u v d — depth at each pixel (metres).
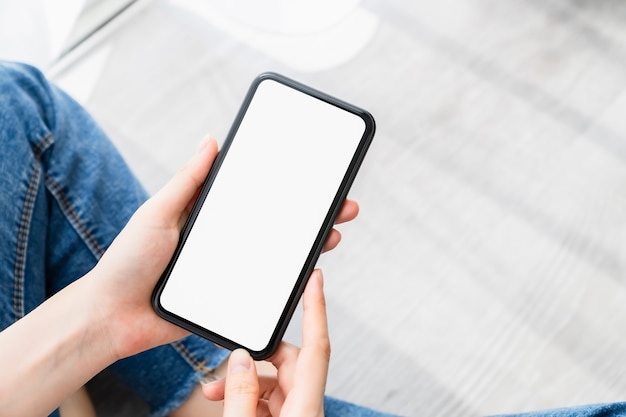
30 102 0.65
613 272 0.93
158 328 0.59
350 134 0.57
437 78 1.02
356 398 0.90
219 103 1.03
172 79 1.04
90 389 0.90
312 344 0.52
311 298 0.55
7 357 0.53
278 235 0.56
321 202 0.57
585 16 1.04
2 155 0.61
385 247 0.95
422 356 0.91
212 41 1.05
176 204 0.55
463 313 0.92
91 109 1.03
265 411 0.61
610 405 0.62
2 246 0.60
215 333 0.56
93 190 0.69
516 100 1.00
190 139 1.01
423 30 1.04
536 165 0.98
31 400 0.54
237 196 0.57
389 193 0.97
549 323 0.91
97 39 1.05
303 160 0.57
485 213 0.96
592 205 0.96
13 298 0.62
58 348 0.54
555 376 0.89
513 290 0.93
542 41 1.03
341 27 1.03
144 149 1.01
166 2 1.06
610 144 0.98
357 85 1.02
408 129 1.00
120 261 0.54
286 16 1.00
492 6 1.05
